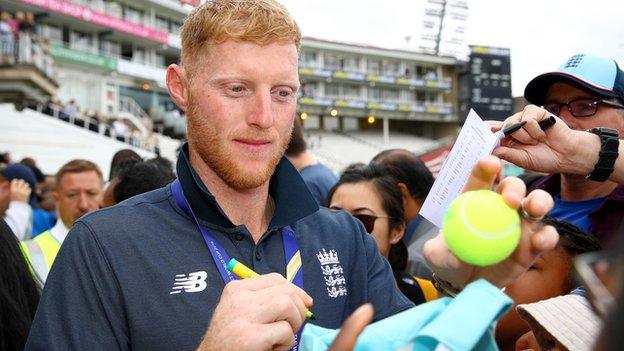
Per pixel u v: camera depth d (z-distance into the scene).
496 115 29.30
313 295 1.53
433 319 0.88
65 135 20.27
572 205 2.28
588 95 2.16
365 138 47.19
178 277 1.40
